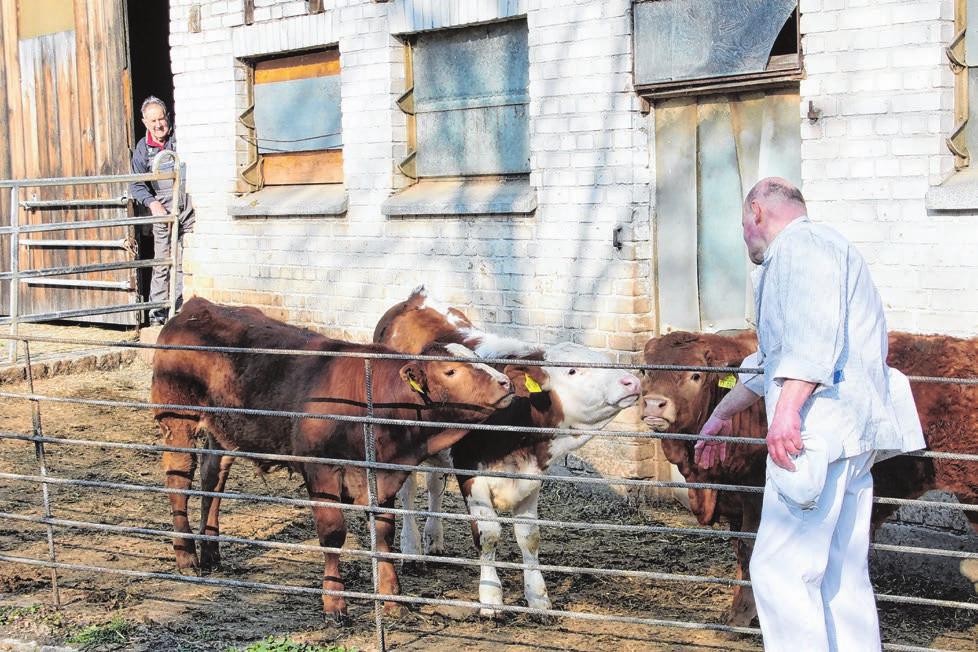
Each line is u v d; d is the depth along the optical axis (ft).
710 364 19.86
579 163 26.86
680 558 23.56
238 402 21.89
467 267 29.40
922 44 21.27
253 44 34.63
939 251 21.31
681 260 25.94
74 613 20.56
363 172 31.71
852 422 14.43
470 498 21.04
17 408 35.32
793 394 14.05
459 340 22.26
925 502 15.92
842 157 22.47
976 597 21.33
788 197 15.05
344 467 20.52
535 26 27.35
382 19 30.78
